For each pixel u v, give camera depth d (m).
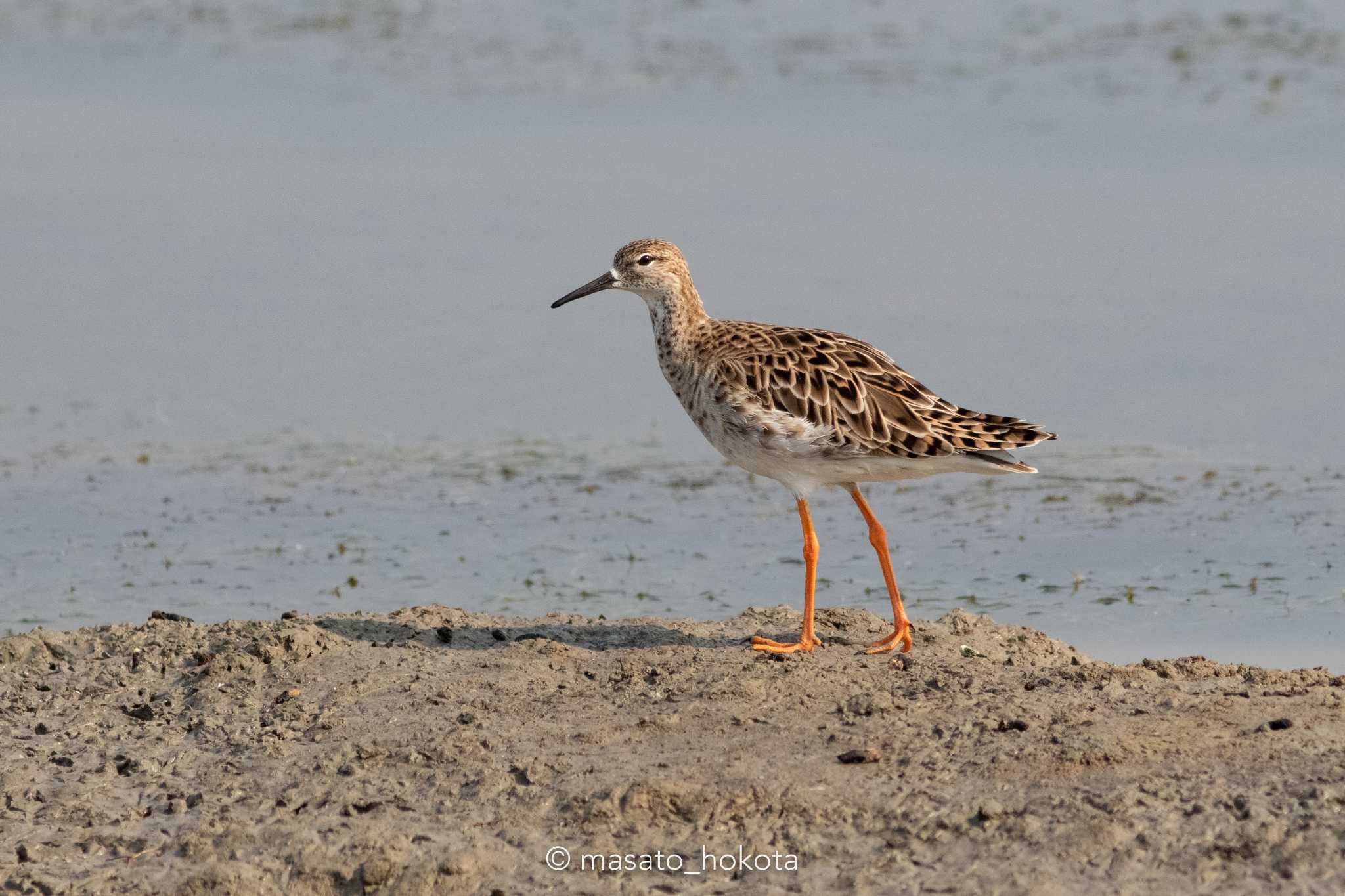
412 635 12.63
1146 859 8.62
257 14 37.41
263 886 9.10
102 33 35.81
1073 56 31.08
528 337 21.89
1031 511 16.67
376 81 31.59
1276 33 32.06
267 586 15.02
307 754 10.54
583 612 14.26
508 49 33.53
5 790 10.33
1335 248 22.73
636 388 20.64
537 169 26.83
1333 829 8.66
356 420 19.66
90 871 9.40
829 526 16.64
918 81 30.03
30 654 12.39
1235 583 14.41
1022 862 8.70
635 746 10.26
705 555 15.77
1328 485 16.89
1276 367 19.75
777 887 8.72
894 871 8.75
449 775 10.10
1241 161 25.70
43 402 20.02
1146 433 18.52
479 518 16.84
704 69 31.45
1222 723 9.98
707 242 23.56
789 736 10.24
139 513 16.97
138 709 11.38
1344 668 12.33
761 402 12.11
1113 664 11.42
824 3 36.34
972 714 10.35
